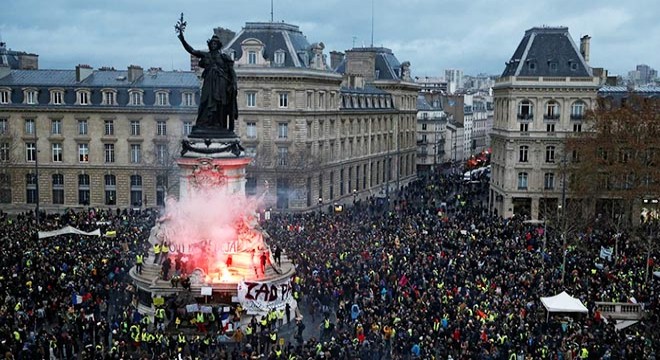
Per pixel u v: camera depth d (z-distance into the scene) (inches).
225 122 2134.6
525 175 4013.3
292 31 4168.3
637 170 3102.9
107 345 1694.1
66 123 4010.8
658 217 3004.4
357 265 2321.6
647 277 2244.1
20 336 1617.9
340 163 4505.4
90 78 4168.3
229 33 4421.8
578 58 4018.2
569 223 3043.8
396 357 1541.6
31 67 4717.0
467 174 5772.6
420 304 1857.8
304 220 3238.2
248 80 3902.6
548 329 1766.7
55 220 3154.5
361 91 5032.0
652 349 1595.7
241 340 1738.4
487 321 1738.4
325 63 4328.3
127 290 2014.0
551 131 3944.4
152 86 4023.1
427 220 3294.8
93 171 4033.0
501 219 3580.2
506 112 4050.2
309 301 2102.6
